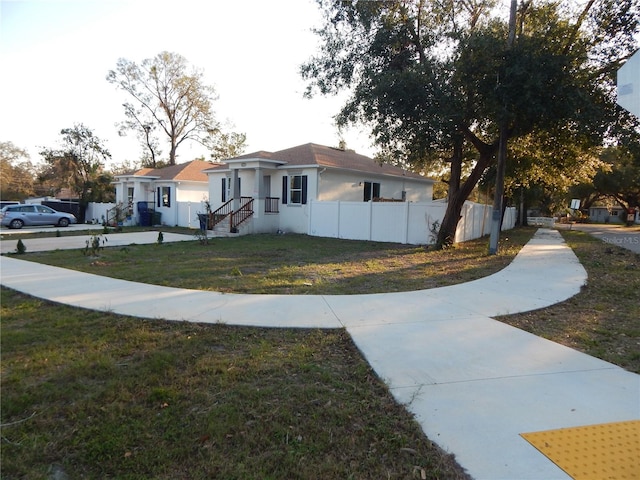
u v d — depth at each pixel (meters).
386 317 5.68
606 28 11.56
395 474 2.45
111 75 40.03
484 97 11.20
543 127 11.87
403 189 27.81
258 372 3.85
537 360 4.17
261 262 11.12
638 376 3.80
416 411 3.14
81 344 4.54
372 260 11.66
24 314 5.73
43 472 2.46
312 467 2.51
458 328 5.21
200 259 11.63
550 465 2.50
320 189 20.84
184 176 28.77
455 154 14.93
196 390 3.47
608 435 2.81
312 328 5.20
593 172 19.69
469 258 12.28
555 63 10.34
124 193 31.89
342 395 3.42
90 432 2.85
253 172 23.30
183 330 5.06
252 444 2.73
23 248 12.81
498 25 12.30
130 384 3.54
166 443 2.74
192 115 43.47
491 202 31.58
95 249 12.40
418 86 11.45
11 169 61.25
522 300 6.76
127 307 6.08
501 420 3.01
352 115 14.12
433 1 13.20
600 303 6.70
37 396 3.34
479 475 2.42
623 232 30.20
